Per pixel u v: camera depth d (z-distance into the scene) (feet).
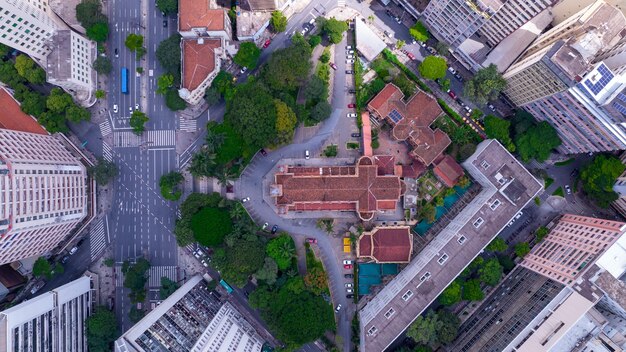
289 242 433.89
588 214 448.24
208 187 453.17
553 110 394.32
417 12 433.48
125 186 455.22
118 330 448.24
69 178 416.67
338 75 454.81
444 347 440.04
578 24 361.51
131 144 455.63
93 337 423.23
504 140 430.61
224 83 433.89
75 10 437.99
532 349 346.54
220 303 442.91
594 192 422.82
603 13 355.97
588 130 378.73
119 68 458.09
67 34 414.62
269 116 413.80
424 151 436.35
